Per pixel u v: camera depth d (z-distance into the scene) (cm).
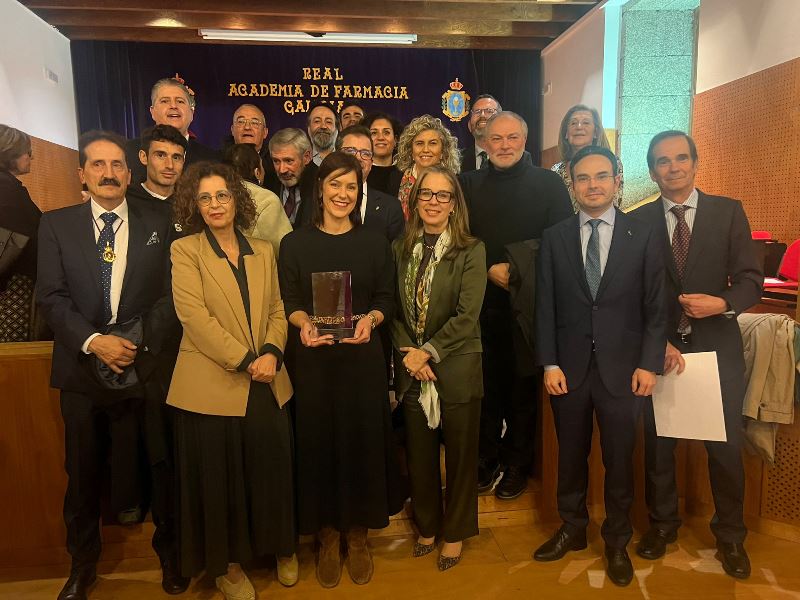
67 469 195
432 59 711
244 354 179
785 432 232
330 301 187
